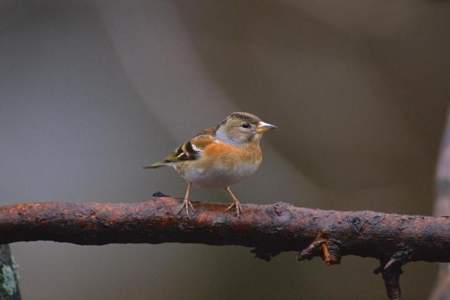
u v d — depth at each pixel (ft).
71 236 17.44
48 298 40.86
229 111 43.27
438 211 22.08
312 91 48.44
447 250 16.79
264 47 48.78
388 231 16.84
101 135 46.70
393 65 49.06
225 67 48.26
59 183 44.75
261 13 49.08
